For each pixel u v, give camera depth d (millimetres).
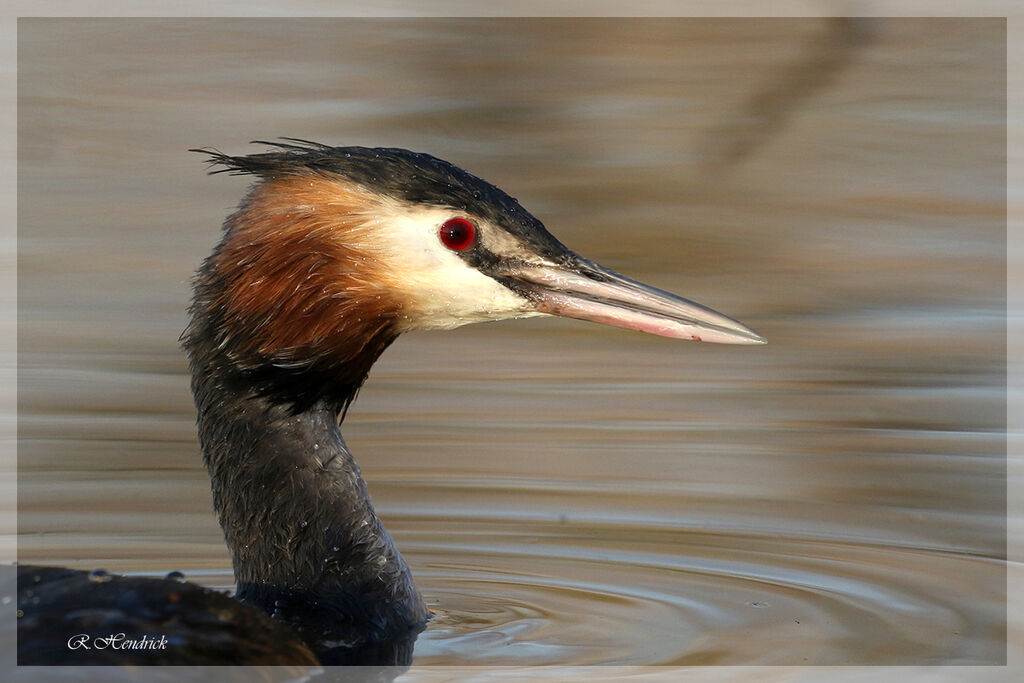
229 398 11164
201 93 25750
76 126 24047
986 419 16156
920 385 17078
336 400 11352
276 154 11344
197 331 11234
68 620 9180
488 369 17922
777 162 24172
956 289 19781
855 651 10883
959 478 14750
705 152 24188
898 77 27406
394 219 11180
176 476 14664
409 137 24438
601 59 27812
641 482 14695
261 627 9719
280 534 11117
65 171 22578
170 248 20594
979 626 11406
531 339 19000
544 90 26094
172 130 24219
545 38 27422
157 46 27422
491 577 12586
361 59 27141
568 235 21219
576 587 12312
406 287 11234
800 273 20344
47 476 14555
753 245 21078
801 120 26109
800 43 27844
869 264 20656
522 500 14312
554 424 16094
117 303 18969
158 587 9781
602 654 10773
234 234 11094
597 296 11570
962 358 17734
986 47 28172
